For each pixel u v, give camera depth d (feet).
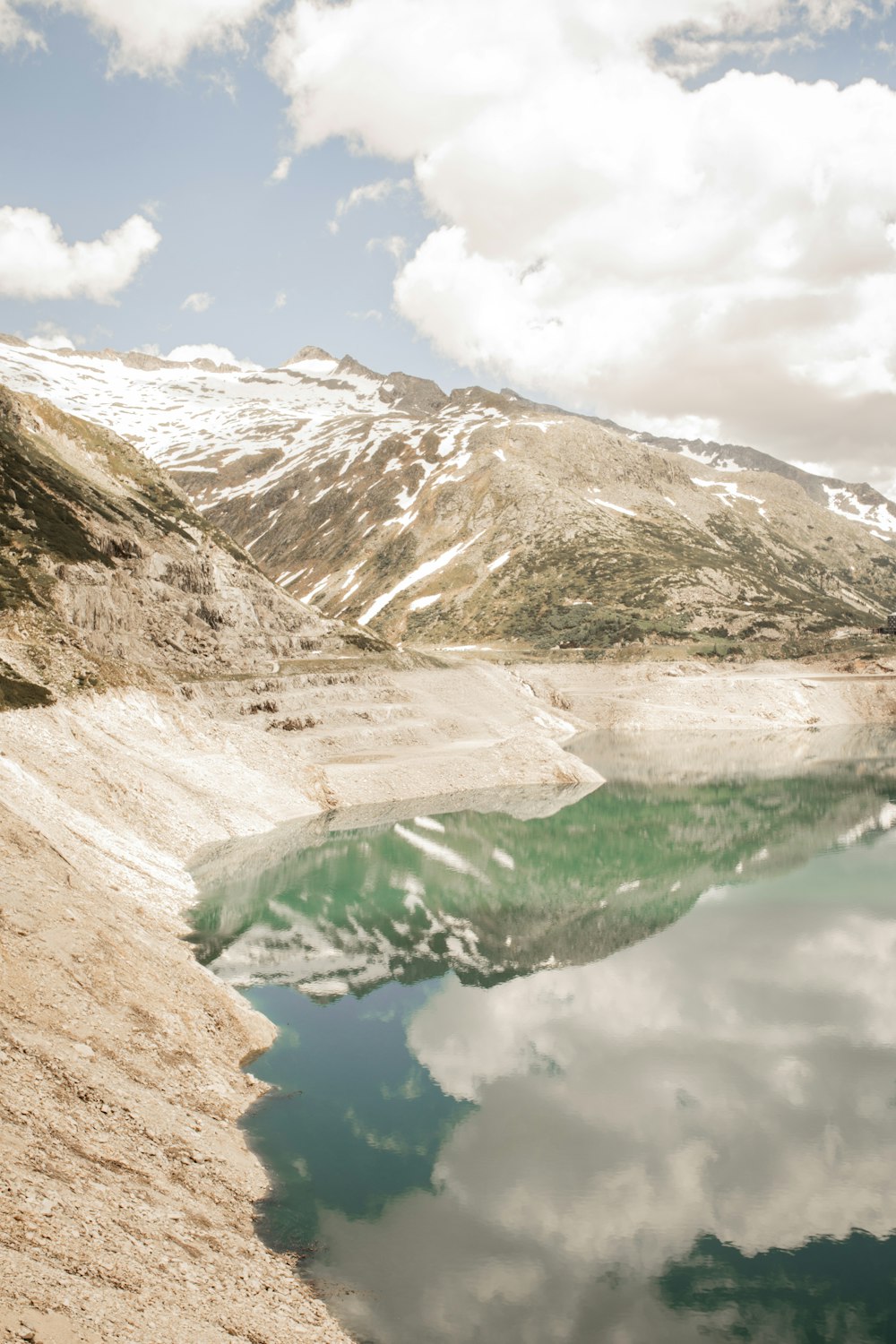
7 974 80.02
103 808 170.09
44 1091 68.44
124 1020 89.20
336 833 231.91
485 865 207.00
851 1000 128.67
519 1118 96.07
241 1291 60.34
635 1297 69.87
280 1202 78.79
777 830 243.40
